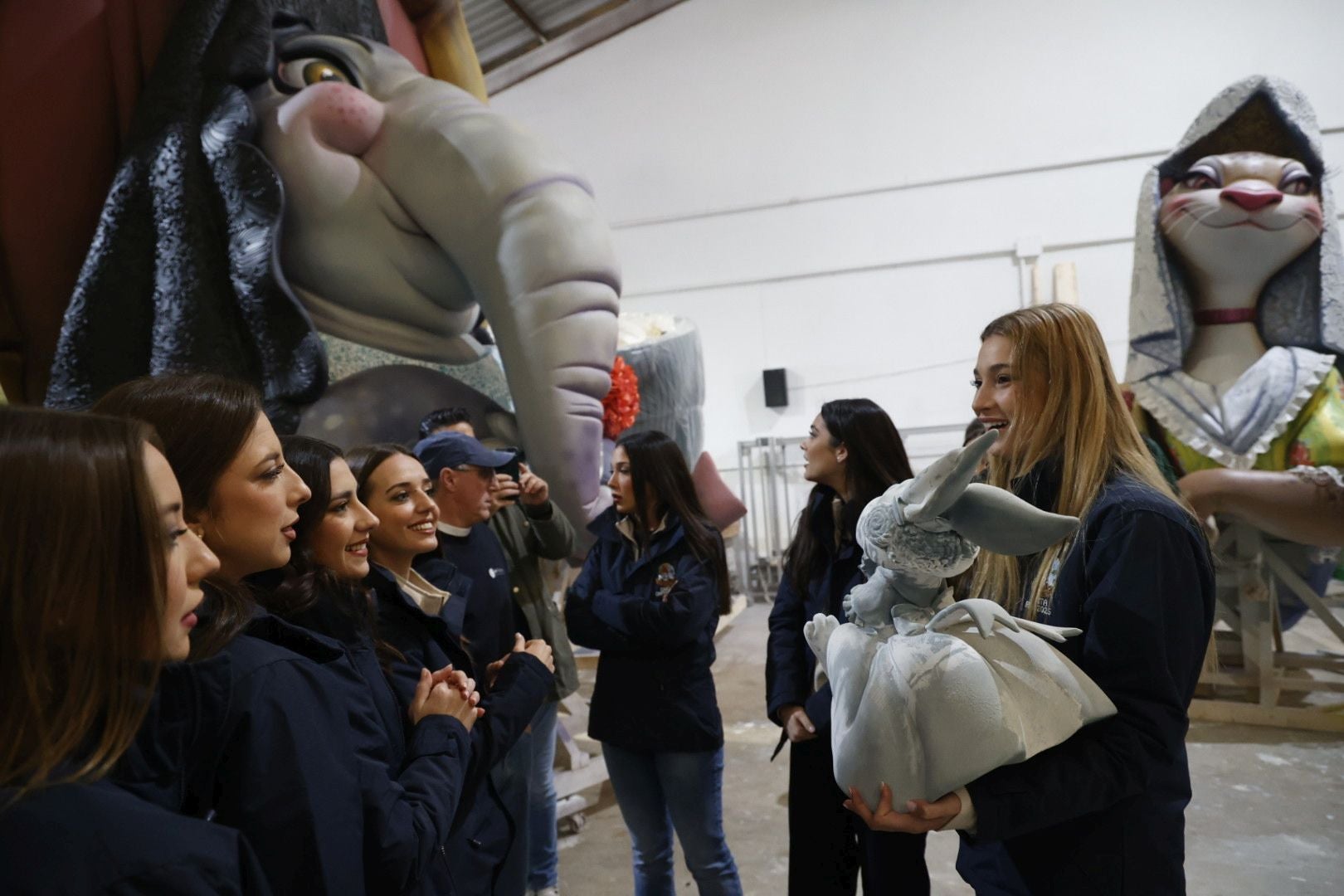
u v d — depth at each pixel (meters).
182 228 2.78
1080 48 7.36
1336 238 3.86
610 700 2.13
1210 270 3.94
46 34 2.96
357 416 2.99
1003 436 1.25
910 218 7.82
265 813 0.87
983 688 1.03
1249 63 7.04
